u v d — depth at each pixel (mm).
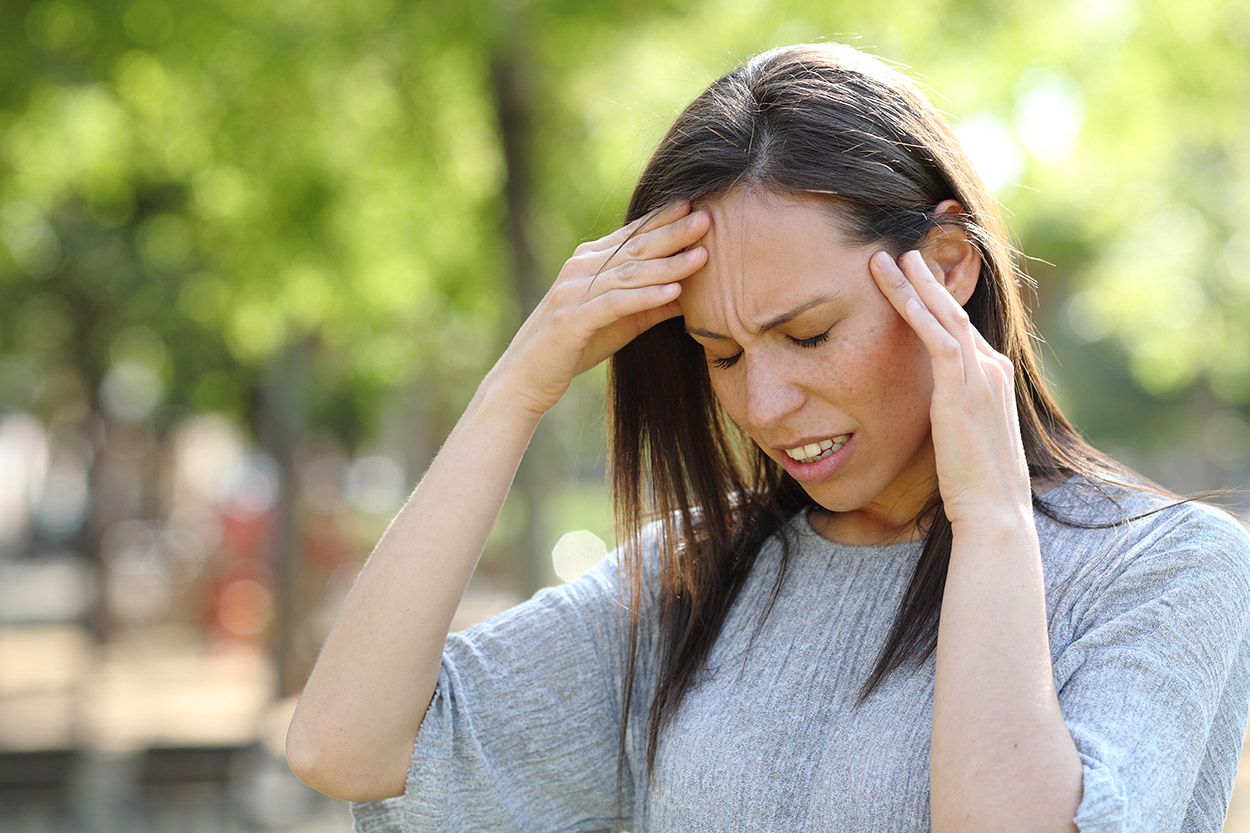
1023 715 1477
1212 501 1802
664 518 2035
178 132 8625
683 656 1916
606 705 2025
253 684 14273
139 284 14656
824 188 1679
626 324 1968
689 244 1782
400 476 30047
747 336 1727
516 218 7859
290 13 8008
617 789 2029
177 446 28750
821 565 1900
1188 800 1566
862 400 1705
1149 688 1540
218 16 7715
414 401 20844
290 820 8742
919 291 1676
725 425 2057
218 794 9109
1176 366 16750
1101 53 8164
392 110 8602
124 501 29469
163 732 11383
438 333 11992
